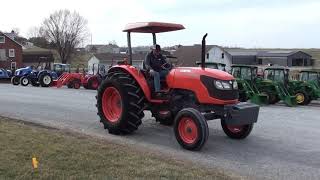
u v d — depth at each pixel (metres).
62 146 8.30
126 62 11.64
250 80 21.05
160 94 10.59
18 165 6.98
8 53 92.94
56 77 33.81
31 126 10.73
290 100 20.81
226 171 7.75
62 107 15.81
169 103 10.56
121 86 10.66
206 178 6.80
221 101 9.70
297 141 10.64
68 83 31.27
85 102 17.75
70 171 6.80
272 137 11.06
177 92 10.42
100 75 30.22
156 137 10.65
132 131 10.93
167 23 11.09
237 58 95.06
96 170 6.89
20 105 16.38
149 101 10.80
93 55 96.62
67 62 110.50
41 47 119.44
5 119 11.80
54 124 11.94
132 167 7.13
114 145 8.77
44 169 6.83
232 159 8.77
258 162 8.57
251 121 9.92
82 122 12.46
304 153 9.41
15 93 22.77
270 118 14.75
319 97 21.97
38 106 16.08
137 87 10.76
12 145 8.24
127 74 11.05
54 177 6.50
